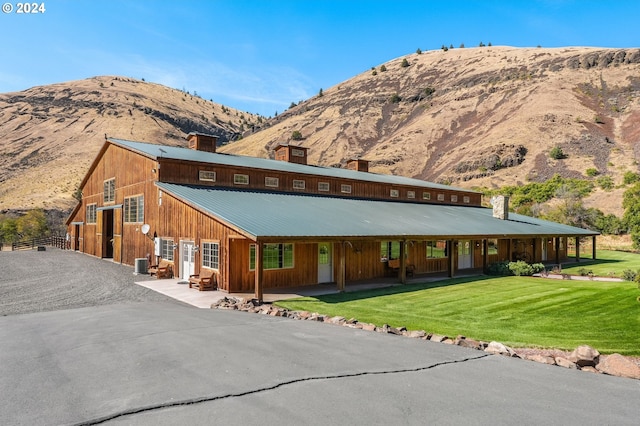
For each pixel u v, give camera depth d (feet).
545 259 92.53
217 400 14.93
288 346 22.54
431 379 17.42
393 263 62.44
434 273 67.87
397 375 17.87
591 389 16.40
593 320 33.45
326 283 54.39
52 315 31.63
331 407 14.35
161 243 59.93
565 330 30.01
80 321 29.14
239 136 502.38
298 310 36.58
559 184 176.55
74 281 51.83
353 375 17.76
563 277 62.49
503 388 16.43
